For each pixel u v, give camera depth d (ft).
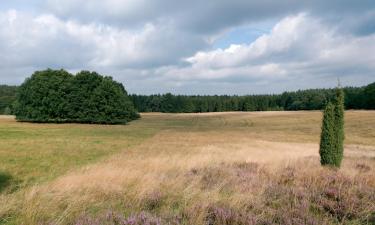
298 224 19.58
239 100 525.34
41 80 280.31
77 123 285.43
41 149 93.66
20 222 20.02
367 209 22.81
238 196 24.25
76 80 287.69
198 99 529.45
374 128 219.82
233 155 69.56
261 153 80.94
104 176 32.32
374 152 110.63
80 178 31.55
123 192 26.53
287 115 363.15
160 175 34.96
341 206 23.54
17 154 80.53
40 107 274.57
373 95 370.94
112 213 20.61
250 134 209.46
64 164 66.18
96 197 25.49
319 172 36.24
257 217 20.45
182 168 42.39
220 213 20.65
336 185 30.19
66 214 20.75
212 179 33.65
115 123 295.07
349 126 233.76
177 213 21.04
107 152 92.79
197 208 21.29
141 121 335.26
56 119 278.05
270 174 36.01
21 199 24.63
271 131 236.84
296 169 39.11
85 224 18.69
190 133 210.18
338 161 45.96
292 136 198.59
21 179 46.52
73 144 113.19
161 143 132.36
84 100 283.79
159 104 522.88
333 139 45.96
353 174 36.09
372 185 31.58
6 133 158.71
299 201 25.36
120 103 297.74
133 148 106.83
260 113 403.34
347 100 401.49
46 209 21.89
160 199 24.94
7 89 487.20
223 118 364.58
